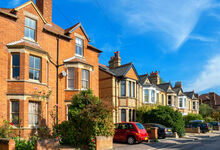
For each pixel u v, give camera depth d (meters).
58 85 19.89
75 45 22.28
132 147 15.91
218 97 69.44
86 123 14.52
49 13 21.88
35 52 16.80
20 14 17.14
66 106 20.20
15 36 16.64
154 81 45.59
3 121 14.45
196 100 54.75
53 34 20.02
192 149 15.38
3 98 15.28
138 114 29.03
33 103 16.47
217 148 15.93
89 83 22.36
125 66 29.25
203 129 34.03
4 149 10.77
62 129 15.57
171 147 16.52
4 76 15.54
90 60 23.77
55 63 19.84
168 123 25.30
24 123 15.22
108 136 15.25
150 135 21.52
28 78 16.03
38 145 11.23
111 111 15.22
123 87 28.03
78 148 13.83
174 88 51.31
